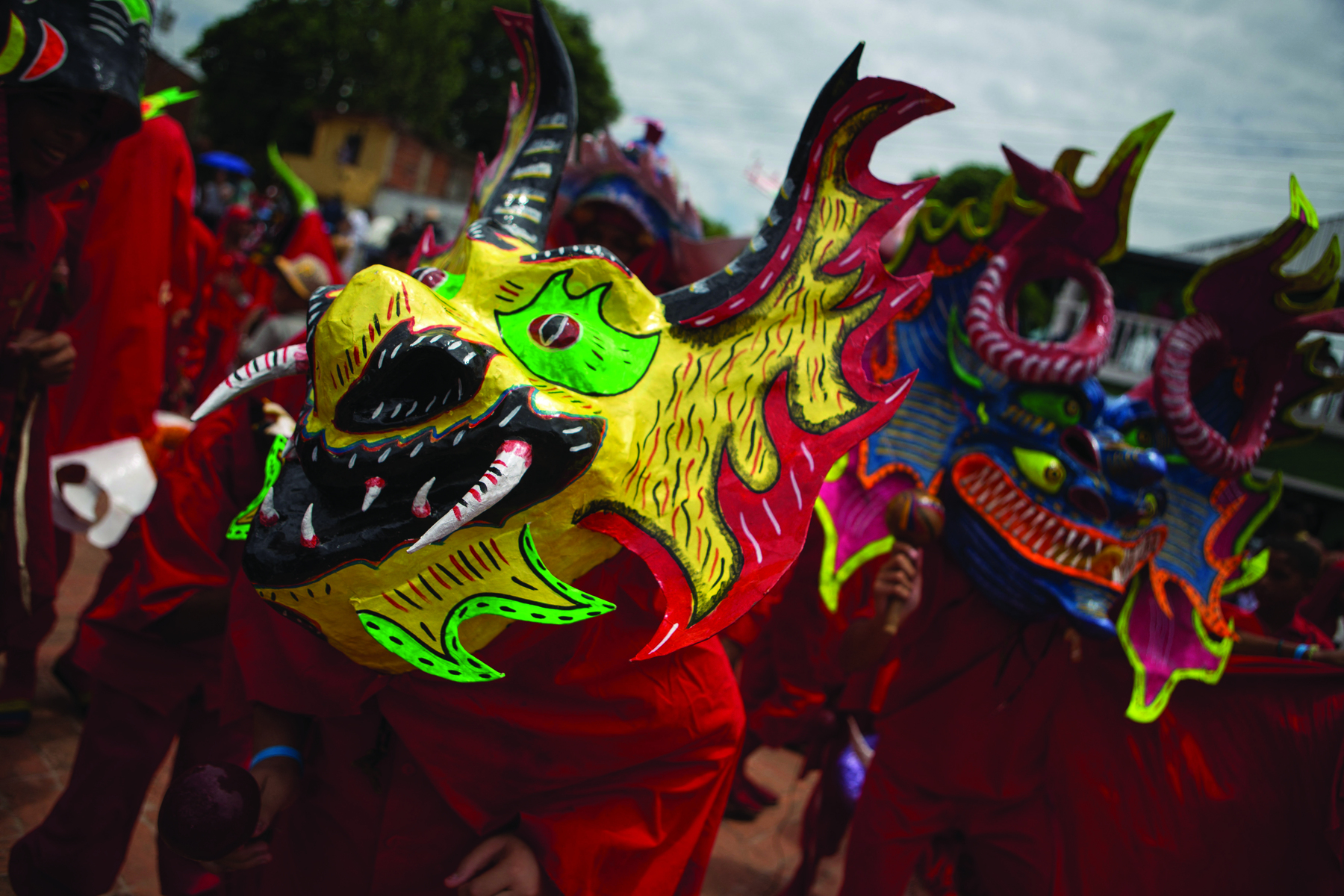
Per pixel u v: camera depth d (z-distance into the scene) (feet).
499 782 5.47
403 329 4.49
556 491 4.57
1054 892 8.45
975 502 8.42
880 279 5.74
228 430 7.61
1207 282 8.52
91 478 10.05
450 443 4.39
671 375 5.07
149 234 10.76
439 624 4.57
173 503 7.44
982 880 9.03
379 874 5.61
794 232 5.50
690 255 10.60
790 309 5.49
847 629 8.49
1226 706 8.64
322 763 5.85
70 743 10.69
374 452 4.44
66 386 10.38
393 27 104.42
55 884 7.54
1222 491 9.21
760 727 12.21
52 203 10.06
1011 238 8.77
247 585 5.82
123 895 8.67
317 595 4.57
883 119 5.57
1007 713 8.58
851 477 8.92
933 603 8.82
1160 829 8.41
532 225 5.41
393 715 5.44
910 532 7.97
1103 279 8.46
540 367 4.76
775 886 11.70
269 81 107.24
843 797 10.46
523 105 6.27
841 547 8.72
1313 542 11.36
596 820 5.34
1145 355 40.57
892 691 9.08
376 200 98.22
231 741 8.07
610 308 4.99
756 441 5.33
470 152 121.90
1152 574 8.81
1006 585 8.33
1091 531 8.18
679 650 5.50
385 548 4.45
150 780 7.84
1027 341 8.21
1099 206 8.20
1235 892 8.32
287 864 6.01
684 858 5.61
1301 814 8.22
